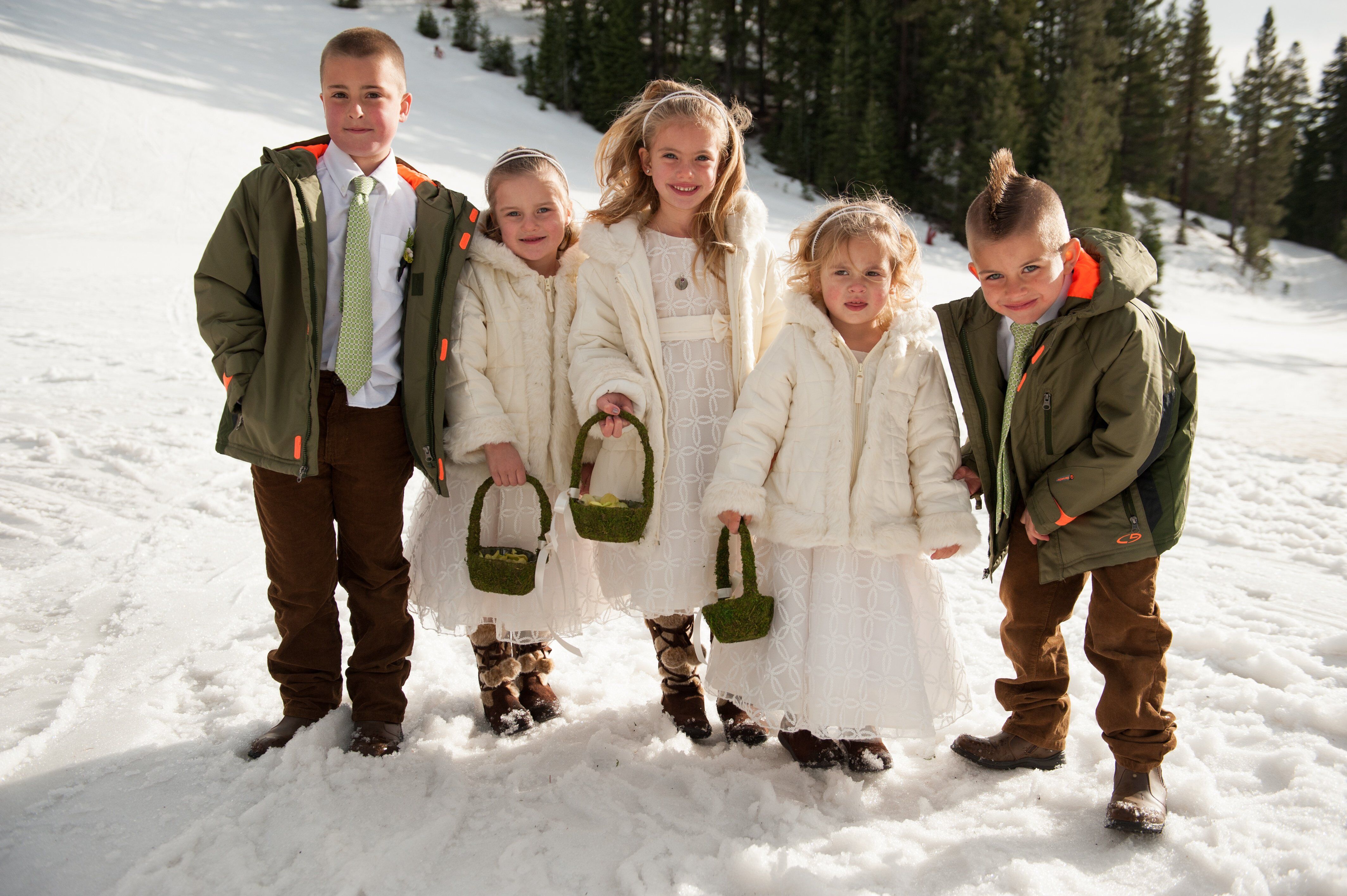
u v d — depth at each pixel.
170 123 25.72
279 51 41.81
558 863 1.94
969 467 2.47
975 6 42.75
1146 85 49.38
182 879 1.83
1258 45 54.94
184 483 4.64
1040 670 2.32
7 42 29.91
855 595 2.32
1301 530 4.47
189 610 3.23
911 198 42.81
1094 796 2.20
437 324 2.36
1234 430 7.46
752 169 43.06
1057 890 1.84
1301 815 2.07
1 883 1.84
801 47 46.69
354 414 2.35
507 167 2.51
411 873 1.89
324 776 2.23
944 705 2.31
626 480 2.57
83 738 2.39
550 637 2.63
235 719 2.51
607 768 2.37
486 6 61.56
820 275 2.43
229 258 2.27
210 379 6.83
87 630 3.07
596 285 2.58
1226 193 53.50
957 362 2.37
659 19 50.06
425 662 3.02
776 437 2.42
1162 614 3.39
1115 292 2.02
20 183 19.48
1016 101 40.94
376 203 2.37
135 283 11.27
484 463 2.55
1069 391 2.14
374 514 2.41
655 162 2.52
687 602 2.44
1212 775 2.25
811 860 1.94
